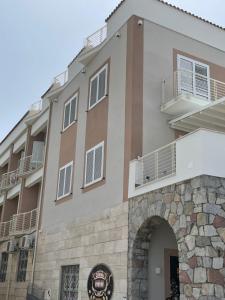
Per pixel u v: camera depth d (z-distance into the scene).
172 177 11.42
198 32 17.25
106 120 15.99
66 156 19.28
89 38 18.45
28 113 26.53
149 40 15.67
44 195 21.05
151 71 15.25
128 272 12.45
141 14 15.88
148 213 12.15
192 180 10.58
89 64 18.70
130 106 14.37
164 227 13.27
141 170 13.38
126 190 13.58
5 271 24.72
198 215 10.09
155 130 14.51
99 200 15.23
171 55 16.03
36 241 20.39
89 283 14.55
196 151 10.64
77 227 16.56
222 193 10.30
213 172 10.39
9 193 28.17
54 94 22.08
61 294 16.84
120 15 16.66
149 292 12.34
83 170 17.11
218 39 17.80
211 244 9.65
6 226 26.14
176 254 13.20
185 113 14.89
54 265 17.91
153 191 12.15
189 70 16.23
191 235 10.17
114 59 16.41
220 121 14.58
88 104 17.98
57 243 18.12
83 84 19.00
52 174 20.62
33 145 24.81
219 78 17.16
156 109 14.84
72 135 19.09
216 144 10.68
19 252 22.83
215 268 9.45
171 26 16.52
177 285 12.86
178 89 15.20
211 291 9.20
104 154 15.57
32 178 24.11
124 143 14.28
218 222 9.96
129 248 12.72
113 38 16.80
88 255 15.14
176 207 10.98
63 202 18.45
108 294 13.26
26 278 20.81
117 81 15.76
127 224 13.13
